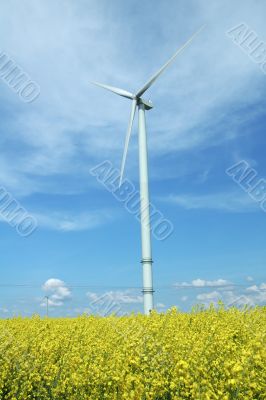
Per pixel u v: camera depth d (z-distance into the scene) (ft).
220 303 53.67
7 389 40.19
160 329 42.34
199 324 46.70
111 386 34.63
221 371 28.84
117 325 51.85
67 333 50.06
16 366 42.37
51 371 39.58
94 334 47.93
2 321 67.31
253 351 28.71
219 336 35.83
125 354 35.96
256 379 27.35
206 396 25.93
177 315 51.29
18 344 45.55
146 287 81.15
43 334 50.52
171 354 33.86
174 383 30.07
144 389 31.27
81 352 41.39
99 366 35.88
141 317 55.72
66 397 36.96
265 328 42.24
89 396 35.01
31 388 38.91
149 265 81.97
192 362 30.45
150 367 33.27
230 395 26.43
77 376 36.45
